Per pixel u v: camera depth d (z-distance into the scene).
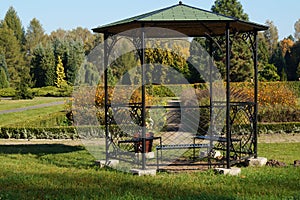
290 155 8.99
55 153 9.69
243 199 4.91
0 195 5.28
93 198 5.12
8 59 53.59
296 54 45.94
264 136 12.59
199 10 7.04
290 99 15.23
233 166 7.53
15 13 62.56
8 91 40.03
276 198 4.93
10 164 7.99
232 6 29.88
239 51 25.80
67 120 15.53
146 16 6.74
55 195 5.35
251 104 7.57
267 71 29.45
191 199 4.97
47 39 64.06
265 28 7.48
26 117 20.38
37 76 42.59
